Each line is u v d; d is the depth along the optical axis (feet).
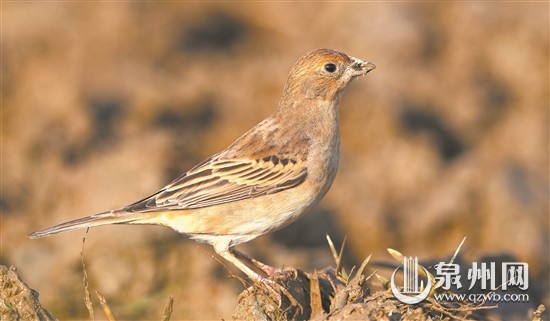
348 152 56.44
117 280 43.21
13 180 52.47
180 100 60.54
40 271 45.47
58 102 58.44
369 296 28.96
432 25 65.46
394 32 63.57
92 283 43.45
